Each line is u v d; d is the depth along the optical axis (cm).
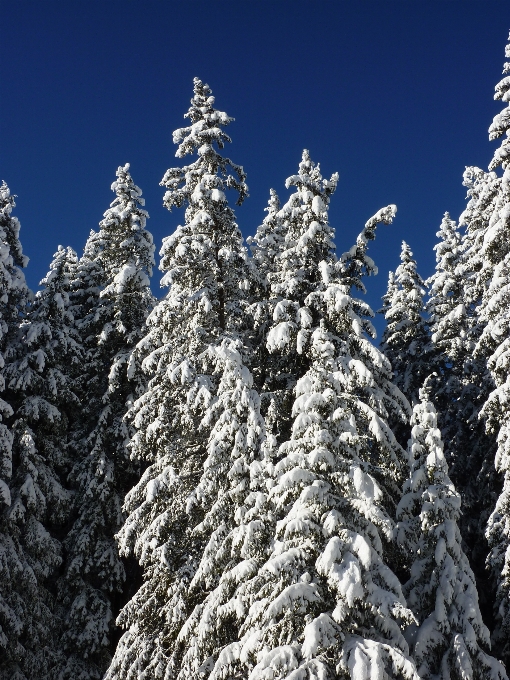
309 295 1581
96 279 2727
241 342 1602
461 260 2862
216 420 1482
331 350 1355
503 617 1650
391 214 1644
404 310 3075
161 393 1652
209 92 1916
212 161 1820
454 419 2611
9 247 2362
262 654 979
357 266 1669
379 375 1576
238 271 1791
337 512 1085
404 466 1338
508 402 1719
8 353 2284
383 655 955
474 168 2722
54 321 2381
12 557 1920
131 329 2381
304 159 1773
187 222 1828
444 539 1238
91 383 2345
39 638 1925
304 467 1145
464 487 2428
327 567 1011
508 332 1834
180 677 1209
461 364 2623
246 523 1249
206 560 1289
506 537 1678
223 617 1117
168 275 1655
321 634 959
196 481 1566
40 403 2197
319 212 1658
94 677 1944
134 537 1598
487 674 1117
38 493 2075
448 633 1155
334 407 1228
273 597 1038
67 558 2145
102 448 2202
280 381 1681
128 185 2627
